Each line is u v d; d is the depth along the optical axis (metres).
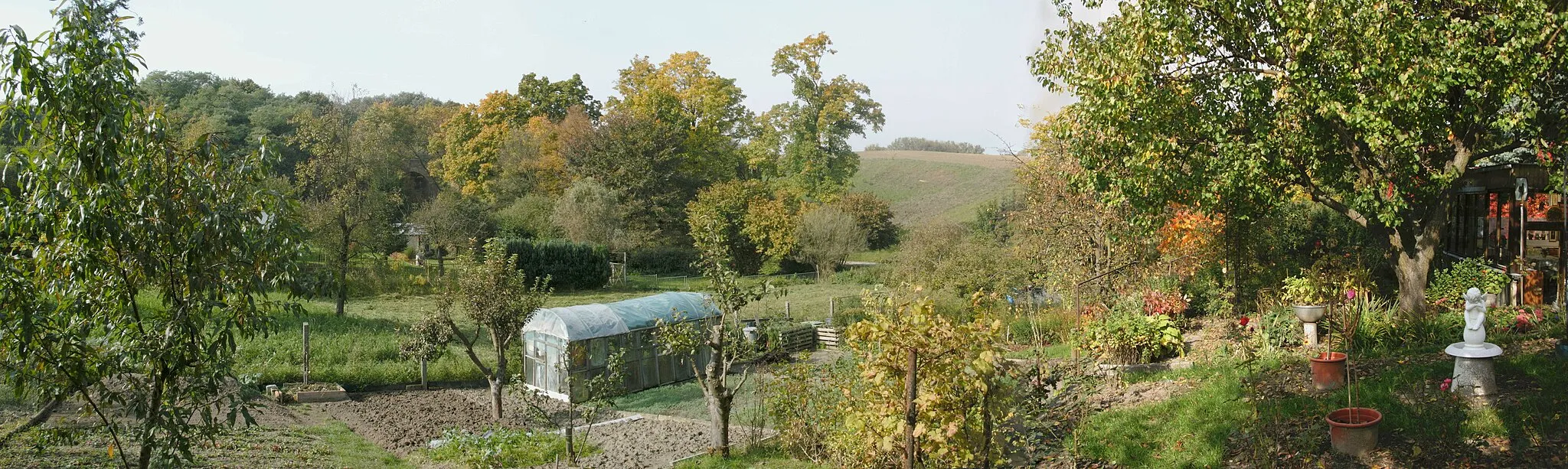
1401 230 13.24
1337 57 11.22
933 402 6.57
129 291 5.86
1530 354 9.39
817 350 27.09
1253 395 8.90
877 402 7.41
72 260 5.39
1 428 10.80
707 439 14.66
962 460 6.95
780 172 61.06
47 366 5.71
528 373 22.23
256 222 6.00
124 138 5.55
